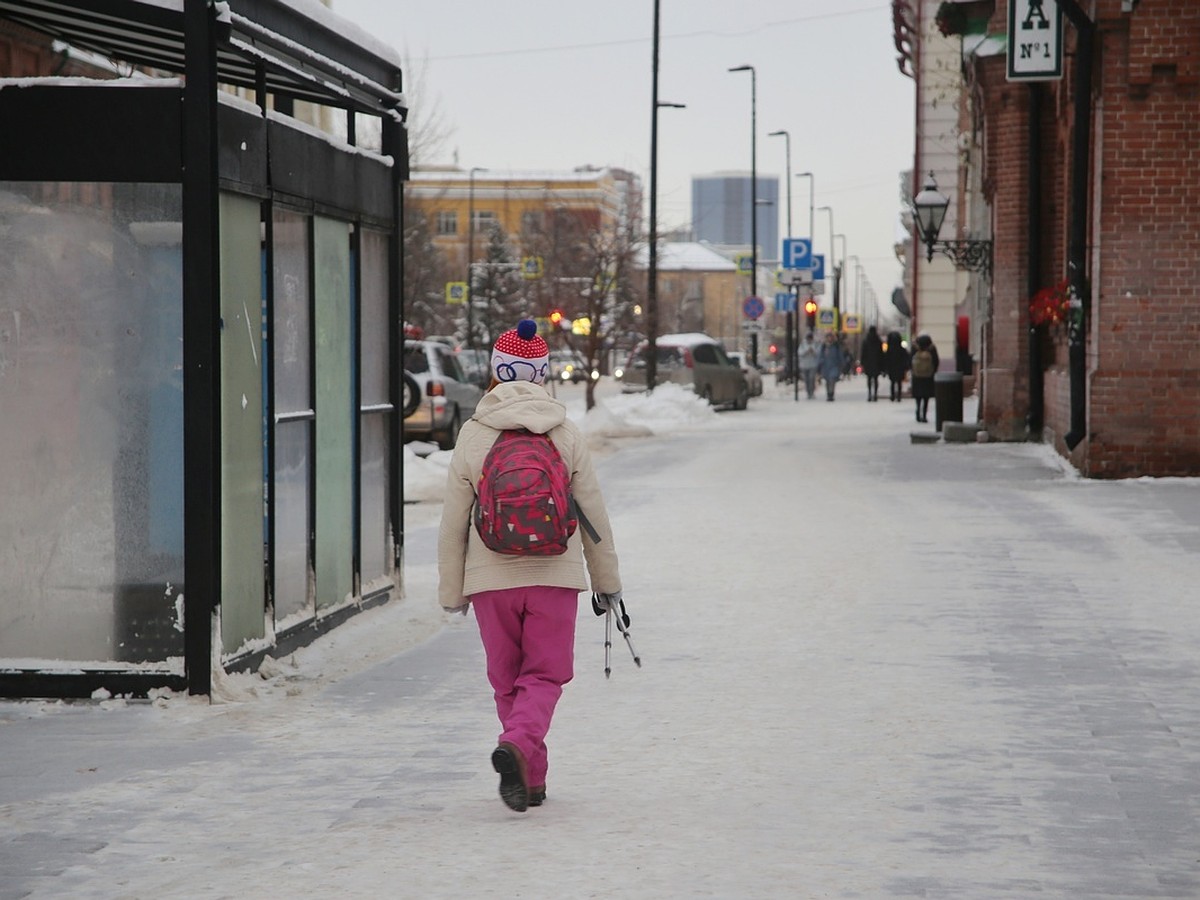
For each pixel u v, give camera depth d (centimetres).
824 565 1638
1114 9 2347
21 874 682
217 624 1034
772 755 886
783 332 15312
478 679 1116
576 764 872
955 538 1827
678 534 1911
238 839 732
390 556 1445
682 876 669
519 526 752
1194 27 2327
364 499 1374
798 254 6575
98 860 702
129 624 1041
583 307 5288
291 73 1163
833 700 1028
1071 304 2528
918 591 1463
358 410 1331
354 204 1309
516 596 771
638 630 1299
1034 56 2547
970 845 715
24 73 1547
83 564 1041
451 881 663
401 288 1443
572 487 786
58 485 1038
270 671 1119
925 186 3550
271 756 895
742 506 2216
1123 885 659
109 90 1010
